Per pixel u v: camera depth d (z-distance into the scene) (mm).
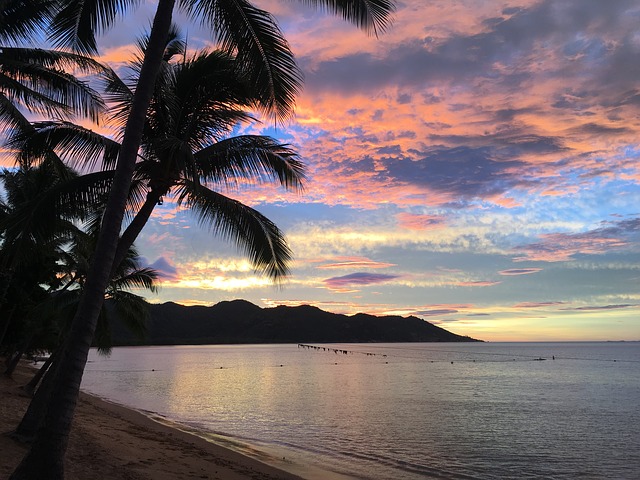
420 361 112500
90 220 14016
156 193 10008
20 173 20656
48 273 30078
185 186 10352
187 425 24109
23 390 25297
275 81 8641
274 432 23266
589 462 18328
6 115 11195
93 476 8906
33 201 10031
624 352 193625
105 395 39812
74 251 23594
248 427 24562
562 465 17844
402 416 29078
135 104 6773
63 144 10875
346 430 24156
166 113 11258
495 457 18922
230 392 43469
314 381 57281
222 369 81312
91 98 12281
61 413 6008
